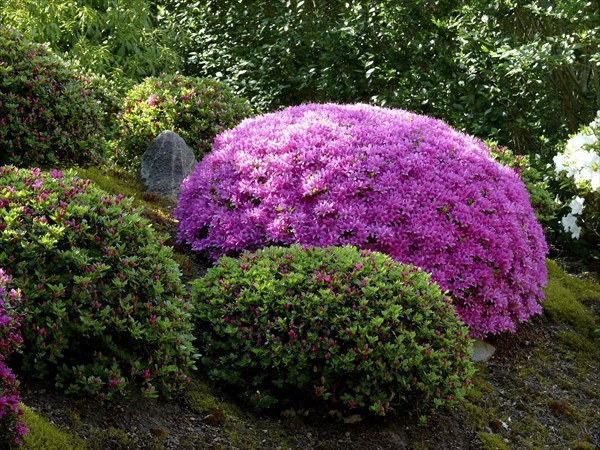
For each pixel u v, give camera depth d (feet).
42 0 28.91
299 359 11.68
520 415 14.24
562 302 18.80
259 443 11.27
